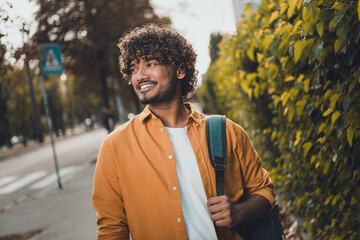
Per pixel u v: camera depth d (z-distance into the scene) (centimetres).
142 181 147
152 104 160
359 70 168
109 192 151
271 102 359
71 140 3478
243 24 358
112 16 1235
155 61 155
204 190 149
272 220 159
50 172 1268
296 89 234
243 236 157
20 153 2669
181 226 143
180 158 152
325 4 179
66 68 1394
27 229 530
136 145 151
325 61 198
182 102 169
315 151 250
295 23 216
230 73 491
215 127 157
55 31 1200
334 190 246
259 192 159
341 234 219
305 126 259
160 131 153
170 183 145
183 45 169
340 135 196
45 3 1170
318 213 261
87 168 1165
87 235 459
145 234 146
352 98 180
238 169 157
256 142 470
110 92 1775
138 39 158
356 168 203
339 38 165
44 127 4800
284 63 240
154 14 1391
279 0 232
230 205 140
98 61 1303
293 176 323
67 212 598
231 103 700
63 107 5153
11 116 3069
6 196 928
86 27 1241
